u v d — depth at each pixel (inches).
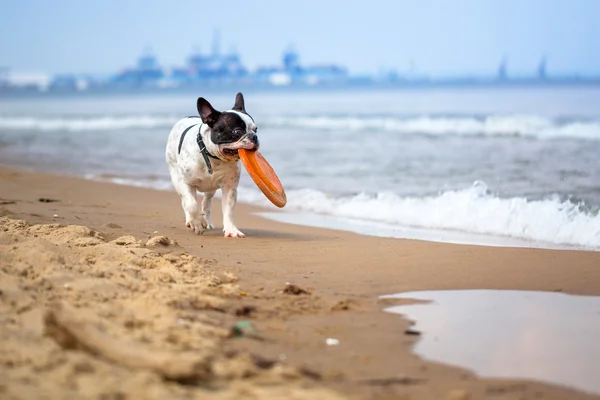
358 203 555.5
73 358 199.3
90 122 1656.0
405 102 2480.3
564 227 435.2
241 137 395.5
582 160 726.5
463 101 2385.6
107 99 3897.6
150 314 248.8
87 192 631.2
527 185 586.9
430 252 370.0
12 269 284.7
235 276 317.4
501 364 222.1
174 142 430.6
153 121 1658.5
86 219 473.4
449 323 261.1
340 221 505.7
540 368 219.0
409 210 518.0
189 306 268.1
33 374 189.9
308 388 197.5
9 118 1872.5
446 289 306.3
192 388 192.1
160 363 195.6
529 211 473.1
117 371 195.9
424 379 209.8
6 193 609.0
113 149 1058.1
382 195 566.6
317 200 581.0
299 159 842.2
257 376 202.7
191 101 3299.7
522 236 438.6
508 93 3292.3
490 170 687.1
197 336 229.6
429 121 1251.8
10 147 1120.2
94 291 266.2
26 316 236.8
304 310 275.6
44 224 415.2
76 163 900.0
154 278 296.8
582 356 228.4
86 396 178.7
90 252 325.7
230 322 255.3
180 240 405.7
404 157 825.5
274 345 235.3
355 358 225.6
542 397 198.2
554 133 1007.6
